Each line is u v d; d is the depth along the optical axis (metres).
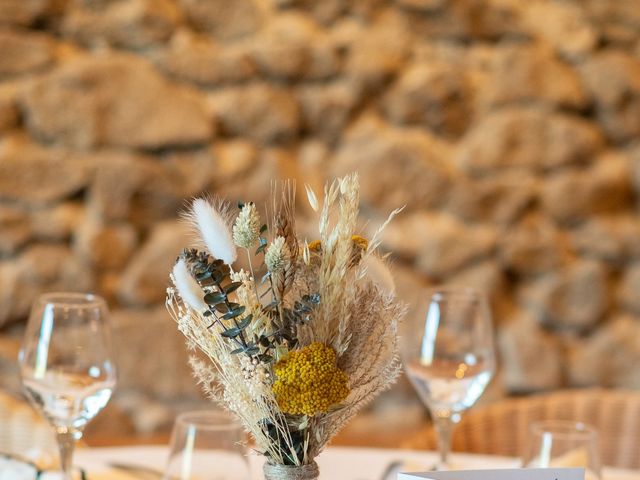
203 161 2.37
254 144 2.43
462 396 1.07
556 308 2.56
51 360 0.91
